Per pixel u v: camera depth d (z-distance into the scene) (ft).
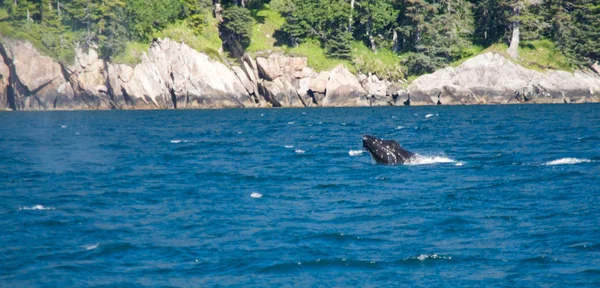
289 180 428.56
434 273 240.73
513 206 336.29
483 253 260.62
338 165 497.46
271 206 344.28
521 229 292.20
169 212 330.95
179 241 277.64
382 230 293.02
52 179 438.81
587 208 328.49
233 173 463.01
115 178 442.91
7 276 237.86
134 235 286.87
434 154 568.41
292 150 618.85
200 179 437.58
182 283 232.53
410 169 460.14
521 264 247.91
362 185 402.31
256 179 435.12
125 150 632.79
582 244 268.41
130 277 237.66
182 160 545.85
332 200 358.43
